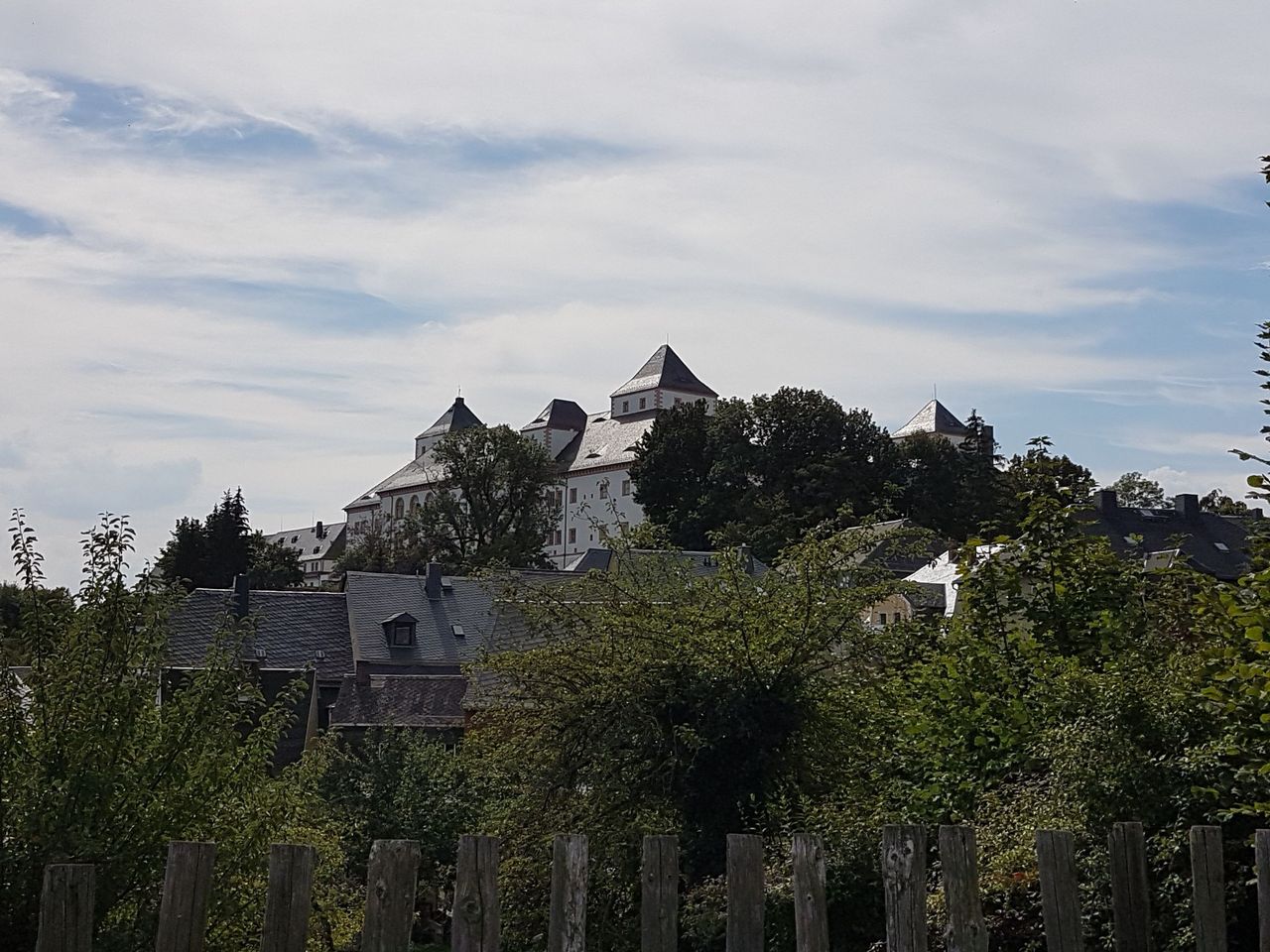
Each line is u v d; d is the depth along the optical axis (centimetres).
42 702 1130
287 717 1325
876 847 1255
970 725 1241
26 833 1030
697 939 1410
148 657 1212
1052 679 1177
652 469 9906
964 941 567
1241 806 807
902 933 564
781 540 8344
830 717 1678
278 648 7181
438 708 5762
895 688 1564
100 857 1036
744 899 553
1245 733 856
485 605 7706
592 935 1677
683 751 1681
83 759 1099
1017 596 1384
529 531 11019
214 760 1198
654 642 1728
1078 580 1384
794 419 9275
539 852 1745
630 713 1727
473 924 536
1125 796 887
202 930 530
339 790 3369
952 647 1354
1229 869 830
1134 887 626
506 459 11219
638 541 2006
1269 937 608
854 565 1772
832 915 1230
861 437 9369
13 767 1080
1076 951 579
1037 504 1409
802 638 1683
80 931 526
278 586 11044
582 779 1780
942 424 14662
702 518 9219
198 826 1177
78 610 1189
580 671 1802
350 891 2438
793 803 1656
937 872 1004
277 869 532
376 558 11250
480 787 2611
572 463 15038
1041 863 583
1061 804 941
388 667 7125
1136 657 1183
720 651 1694
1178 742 916
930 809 1259
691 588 1881
